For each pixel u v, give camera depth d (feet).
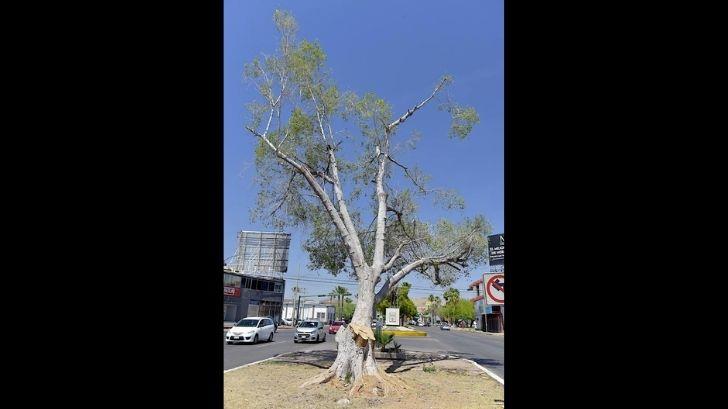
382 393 33.24
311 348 77.25
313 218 52.47
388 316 177.47
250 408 27.99
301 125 43.47
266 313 188.34
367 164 49.73
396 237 52.49
